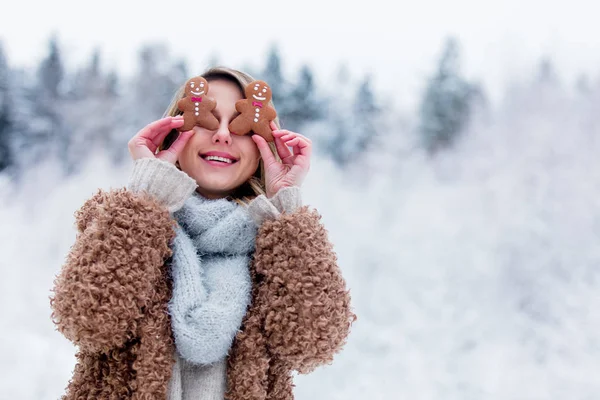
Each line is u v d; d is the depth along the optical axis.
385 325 6.37
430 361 5.67
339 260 7.92
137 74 10.77
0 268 6.87
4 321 5.62
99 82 10.64
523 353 5.85
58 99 10.45
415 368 5.52
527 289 7.11
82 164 9.87
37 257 7.37
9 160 9.71
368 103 11.63
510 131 11.18
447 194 9.96
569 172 9.86
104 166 9.77
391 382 5.33
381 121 11.63
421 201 9.80
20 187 9.28
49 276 6.91
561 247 8.01
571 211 8.86
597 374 5.46
